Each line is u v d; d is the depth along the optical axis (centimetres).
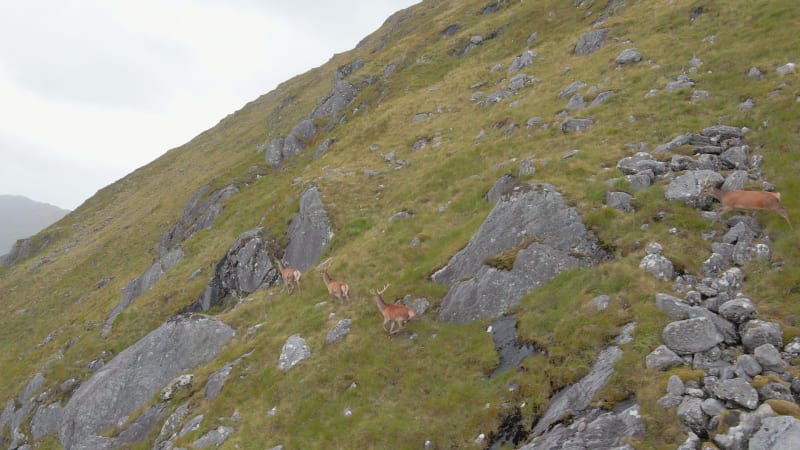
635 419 1058
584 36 3962
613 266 1600
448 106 4328
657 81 2777
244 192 5334
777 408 927
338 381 1856
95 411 2720
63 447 2716
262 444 1738
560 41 4403
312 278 2744
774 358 1075
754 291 1352
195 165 9462
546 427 1225
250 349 2350
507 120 3391
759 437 872
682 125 2267
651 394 1102
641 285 1483
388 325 2034
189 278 3916
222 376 2239
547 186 2052
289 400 1878
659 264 1509
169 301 3775
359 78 6619
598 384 1227
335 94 6594
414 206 2909
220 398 2075
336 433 1647
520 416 1371
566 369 1370
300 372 1973
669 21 3447
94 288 6022
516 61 4419
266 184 5309
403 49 6894
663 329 1285
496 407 1434
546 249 1805
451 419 1505
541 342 1530
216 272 3581
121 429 2470
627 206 1825
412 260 2441
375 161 3869
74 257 7394
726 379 1066
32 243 9294
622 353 1270
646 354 1241
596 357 1348
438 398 1602
